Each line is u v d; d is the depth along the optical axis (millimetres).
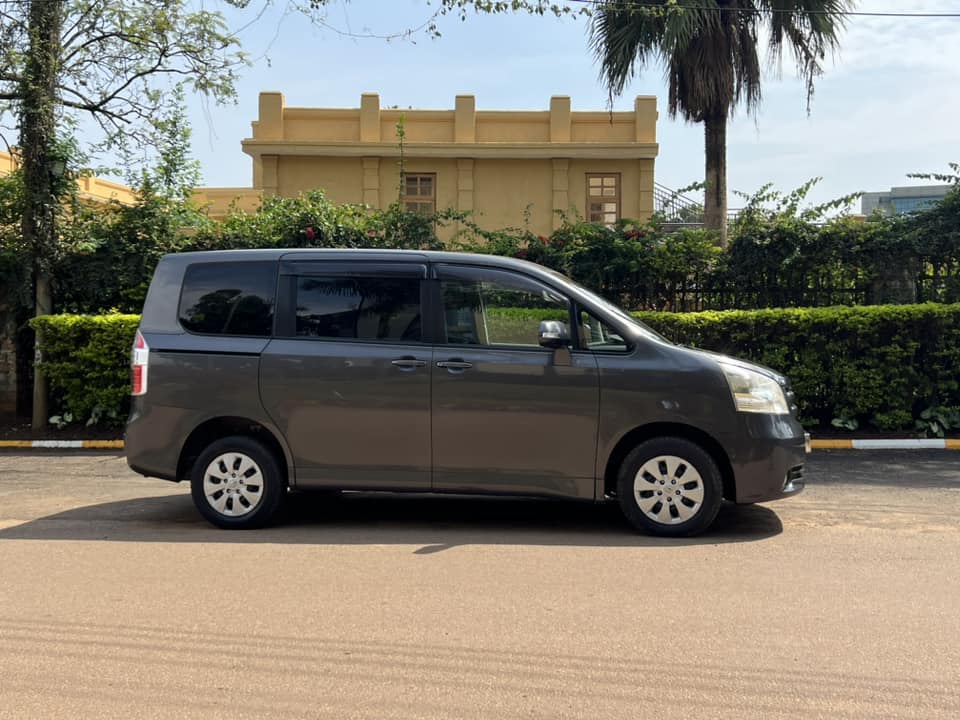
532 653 4004
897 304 11773
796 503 7363
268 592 4898
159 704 3492
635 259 12461
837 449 10609
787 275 12375
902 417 11023
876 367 11039
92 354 11852
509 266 6410
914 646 4086
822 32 14320
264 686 3658
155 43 12898
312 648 4070
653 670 3805
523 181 23844
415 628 4324
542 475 6184
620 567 5383
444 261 6461
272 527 6578
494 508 7281
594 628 4320
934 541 6051
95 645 4117
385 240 13172
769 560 5551
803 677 3730
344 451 6328
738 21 14688
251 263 6625
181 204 13297
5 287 13023
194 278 6652
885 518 6785
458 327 6336
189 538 6219
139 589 4969
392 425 6266
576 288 6363
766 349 11234
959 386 11031
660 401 6074
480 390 6184
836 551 5773
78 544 6055
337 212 13359
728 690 3602
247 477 6480
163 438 6496
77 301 12867
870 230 12047
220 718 3369
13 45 12172
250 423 6562
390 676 3752
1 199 12688
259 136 23406
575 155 23406
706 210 15430
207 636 4227
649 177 23641
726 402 6062
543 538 6172
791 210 12469
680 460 6102
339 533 6363
